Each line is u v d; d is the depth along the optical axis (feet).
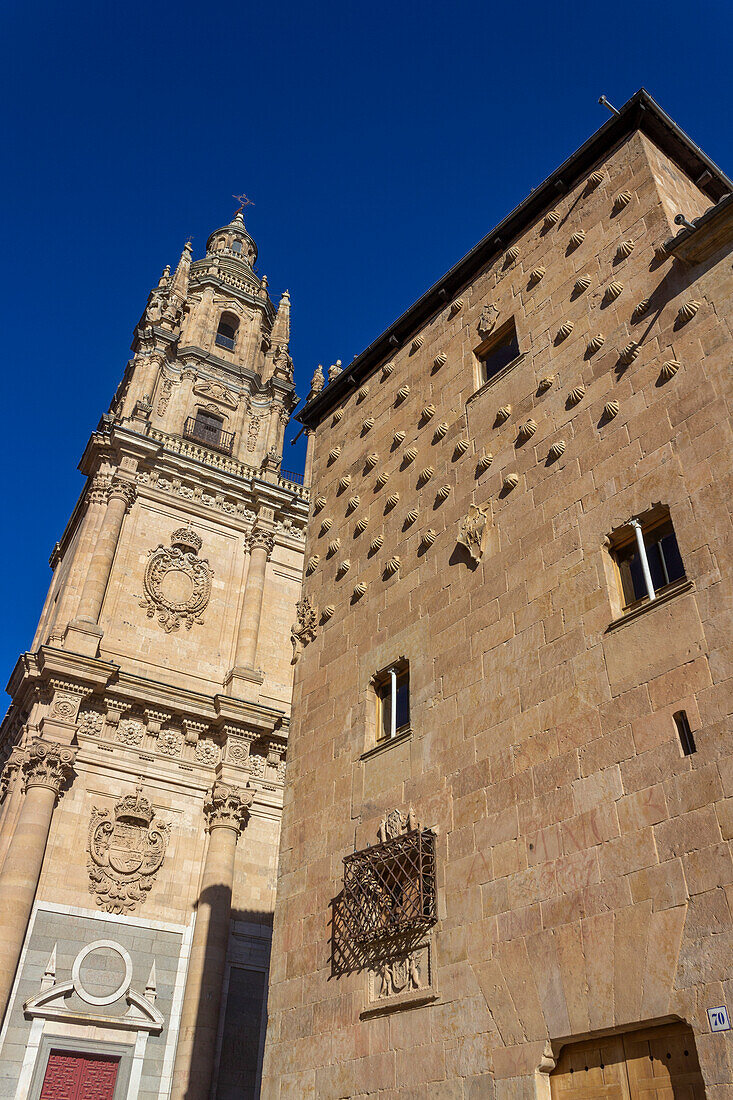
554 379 48.49
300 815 53.36
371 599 56.34
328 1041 43.50
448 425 56.29
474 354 57.47
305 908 49.29
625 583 39.73
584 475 43.37
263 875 117.39
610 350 45.39
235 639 136.46
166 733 120.88
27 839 100.94
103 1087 95.71
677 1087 29.66
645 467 40.24
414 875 42.93
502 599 45.06
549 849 36.68
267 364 181.57
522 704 41.09
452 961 38.83
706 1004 28.94
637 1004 31.01
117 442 139.03
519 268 56.54
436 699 46.68
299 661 61.11
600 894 33.86
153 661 126.93
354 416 68.49
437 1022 38.24
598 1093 31.99
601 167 53.01
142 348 163.43
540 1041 33.86
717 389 38.55
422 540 53.52
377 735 51.47
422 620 50.60
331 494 66.85
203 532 143.54
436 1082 37.01
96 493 135.95
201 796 118.73
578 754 37.22
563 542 42.80
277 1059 46.06
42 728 110.22
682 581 36.19
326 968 45.85
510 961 36.24
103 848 107.45
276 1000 48.14
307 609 62.44
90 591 124.36
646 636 36.50
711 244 41.96
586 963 33.30
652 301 44.24
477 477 51.21
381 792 47.70
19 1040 92.68
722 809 31.04
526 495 46.60
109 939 102.58
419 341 64.18
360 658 54.80
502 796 39.96
